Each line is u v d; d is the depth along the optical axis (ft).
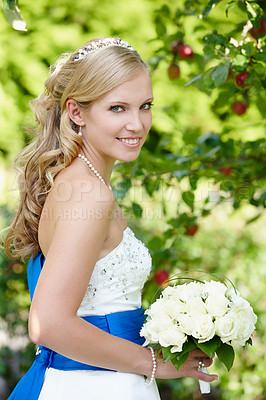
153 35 22.09
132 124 7.89
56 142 8.91
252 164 14.60
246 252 20.81
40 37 22.71
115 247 8.09
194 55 14.92
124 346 7.61
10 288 20.66
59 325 6.84
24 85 23.11
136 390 7.97
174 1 21.43
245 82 11.75
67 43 22.72
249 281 19.69
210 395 19.36
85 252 7.13
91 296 8.07
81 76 7.92
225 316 7.66
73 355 7.08
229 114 16.46
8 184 22.36
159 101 21.77
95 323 8.05
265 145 14.12
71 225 7.22
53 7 22.80
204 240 21.40
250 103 15.24
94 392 7.89
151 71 15.38
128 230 8.75
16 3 10.39
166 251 15.10
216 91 17.13
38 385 8.34
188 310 7.84
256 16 11.37
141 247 8.61
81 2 22.71
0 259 19.97
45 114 9.10
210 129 21.98
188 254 20.01
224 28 17.75
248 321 7.84
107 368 7.68
